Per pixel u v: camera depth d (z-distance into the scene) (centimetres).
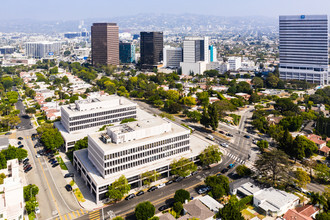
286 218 14950
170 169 19738
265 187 17762
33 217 15400
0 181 16888
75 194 17725
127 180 17850
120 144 18238
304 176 17712
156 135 19888
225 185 17262
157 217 14050
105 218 15400
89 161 19838
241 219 14162
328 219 14088
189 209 15212
